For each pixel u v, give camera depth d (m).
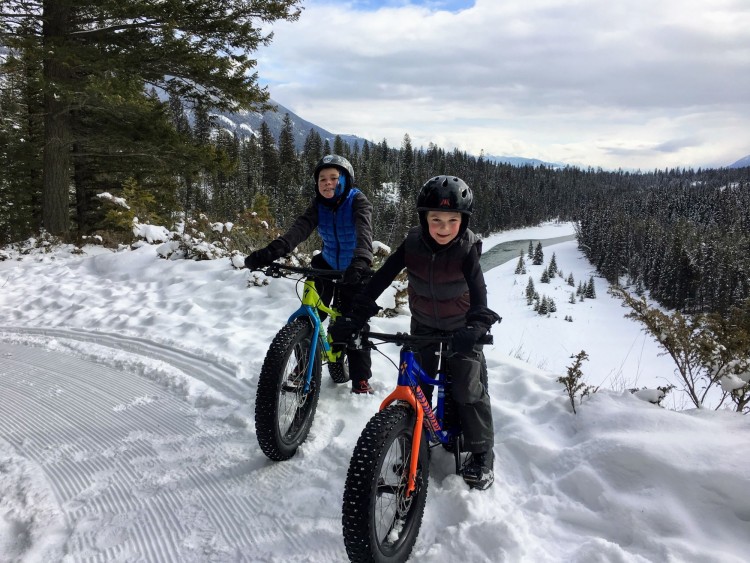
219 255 8.66
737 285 73.38
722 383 3.15
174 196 17.89
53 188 12.48
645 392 3.30
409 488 2.20
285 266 3.16
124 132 13.48
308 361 3.10
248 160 92.31
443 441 2.67
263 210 10.66
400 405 2.23
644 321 3.59
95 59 10.84
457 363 2.50
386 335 2.20
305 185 88.19
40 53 10.13
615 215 126.00
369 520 1.93
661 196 162.00
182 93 12.88
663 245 95.19
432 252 2.47
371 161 109.06
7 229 16.69
